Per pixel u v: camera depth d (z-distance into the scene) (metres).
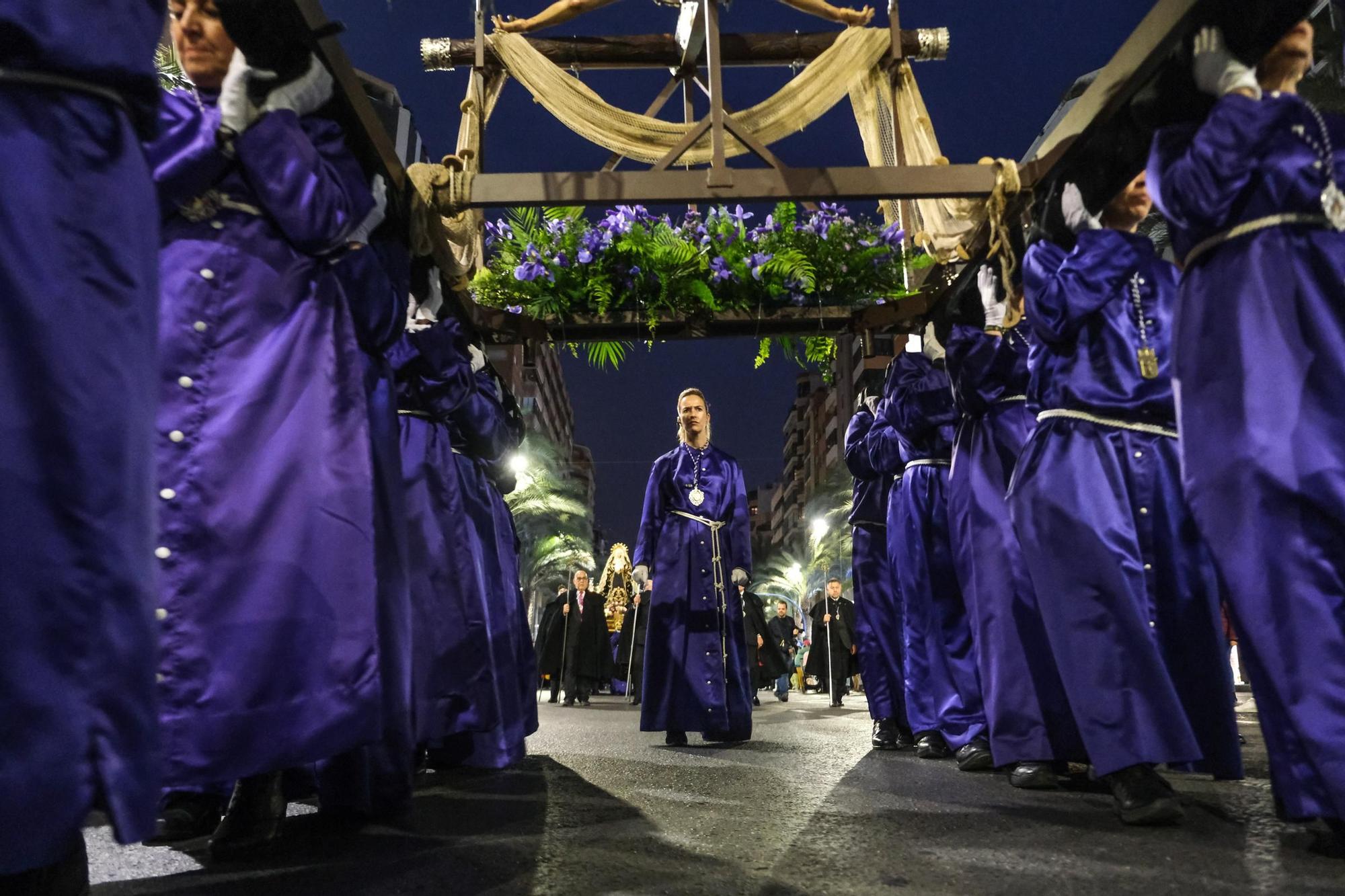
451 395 4.15
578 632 14.58
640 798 3.74
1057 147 3.88
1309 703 2.33
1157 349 3.38
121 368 1.66
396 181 3.83
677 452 6.83
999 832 2.88
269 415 2.45
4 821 1.41
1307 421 2.47
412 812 3.31
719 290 5.93
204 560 2.26
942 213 5.25
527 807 3.50
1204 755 3.26
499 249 6.00
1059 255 3.51
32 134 1.63
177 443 2.31
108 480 1.60
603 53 5.84
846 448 6.13
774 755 5.55
